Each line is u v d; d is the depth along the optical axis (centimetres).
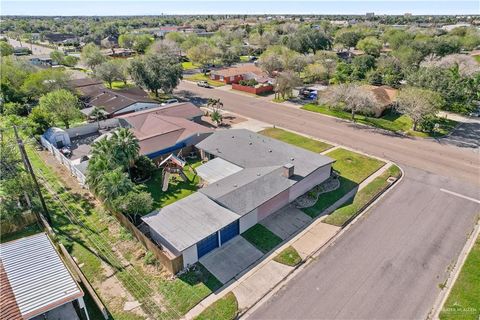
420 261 2388
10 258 2166
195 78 8756
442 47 8944
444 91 5272
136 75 6381
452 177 3538
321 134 4838
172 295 2153
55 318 1989
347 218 2869
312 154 3584
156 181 3572
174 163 3547
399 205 3072
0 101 5944
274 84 7056
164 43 10850
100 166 3023
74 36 17700
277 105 6309
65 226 2852
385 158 4022
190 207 2725
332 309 2034
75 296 1864
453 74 5669
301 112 5866
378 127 5050
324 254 2486
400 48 8944
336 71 7819
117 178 2797
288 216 2944
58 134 4422
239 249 2558
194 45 11075
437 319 1952
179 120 4806
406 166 3809
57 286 1936
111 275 2325
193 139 4225
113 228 2817
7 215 2798
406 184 3428
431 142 4456
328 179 3525
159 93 7194
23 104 5928
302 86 7438
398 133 4809
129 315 2017
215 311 2027
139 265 2411
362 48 10875
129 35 13262
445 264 2353
